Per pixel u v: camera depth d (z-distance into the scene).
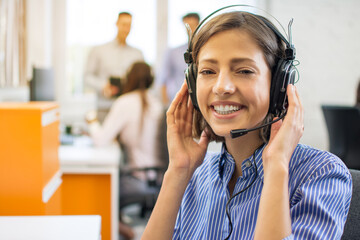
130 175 2.57
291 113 0.78
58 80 3.59
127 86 2.71
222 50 0.77
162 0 3.70
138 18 3.68
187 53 0.90
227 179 0.90
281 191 0.72
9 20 2.57
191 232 0.94
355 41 3.99
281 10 3.80
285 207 0.71
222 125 0.80
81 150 2.44
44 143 1.42
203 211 0.94
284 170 0.74
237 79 0.77
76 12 3.57
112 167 2.12
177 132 0.94
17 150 1.38
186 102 0.96
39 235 1.06
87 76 3.51
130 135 2.65
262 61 0.77
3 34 2.44
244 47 0.76
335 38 3.95
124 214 3.20
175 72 3.58
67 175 2.12
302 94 3.96
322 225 0.72
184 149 0.94
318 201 0.73
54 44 3.57
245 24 0.77
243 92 0.77
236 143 0.87
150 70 2.71
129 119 2.64
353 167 2.97
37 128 1.38
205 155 0.98
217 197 0.90
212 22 0.80
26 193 1.39
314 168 0.78
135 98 2.67
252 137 0.85
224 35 0.77
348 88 4.04
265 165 0.77
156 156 2.64
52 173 1.54
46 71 2.59
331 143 3.16
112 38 3.60
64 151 2.38
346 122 2.94
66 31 3.57
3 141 1.38
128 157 2.66
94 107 3.65
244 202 0.85
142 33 3.71
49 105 1.49
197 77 0.84
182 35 3.77
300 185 0.78
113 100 3.40
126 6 3.64
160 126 2.65
